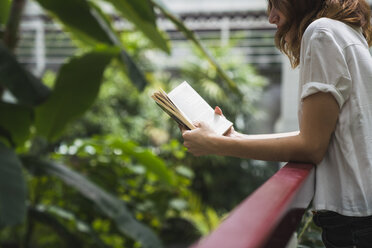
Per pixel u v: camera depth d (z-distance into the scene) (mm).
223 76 3135
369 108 888
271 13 1028
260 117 6996
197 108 1169
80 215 3789
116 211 2742
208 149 980
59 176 2688
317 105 856
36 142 3143
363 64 896
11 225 1947
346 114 880
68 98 2760
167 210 4246
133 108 7074
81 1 2789
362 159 874
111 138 3506
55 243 3887
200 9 7660
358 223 907
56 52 8125
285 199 552
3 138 2912
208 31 7750
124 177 4305
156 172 3598
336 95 845
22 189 2105
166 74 7305
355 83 883
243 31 7668
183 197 4449
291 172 786
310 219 1144
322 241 1097
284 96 5793
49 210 3273
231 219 460
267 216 469
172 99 1173
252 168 6559
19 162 2230
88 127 6812
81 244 3102
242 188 6523
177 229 5242
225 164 6383
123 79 6914
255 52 7590
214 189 6551
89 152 3836
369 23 1019
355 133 878
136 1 2654
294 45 1009
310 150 872
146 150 3406
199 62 6746
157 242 2766
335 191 896
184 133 1027
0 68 2299
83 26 2924
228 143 961
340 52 871
